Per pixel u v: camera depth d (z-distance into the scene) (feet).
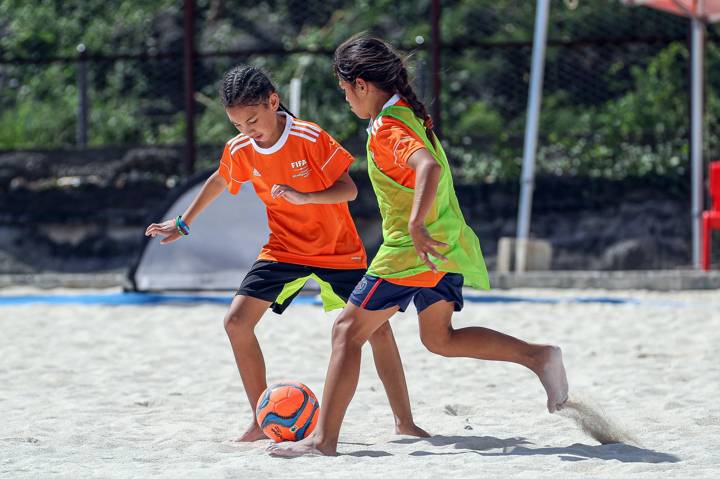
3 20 178.29
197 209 45.70
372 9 171.01
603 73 161.17
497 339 40.45
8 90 170.09
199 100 163.12
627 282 108.47
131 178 140.15
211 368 65.41
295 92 123.34
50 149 143.02
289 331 81.25
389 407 51.75
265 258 44.04
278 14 174.40
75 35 175.01
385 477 34.06
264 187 43.96
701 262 117.60
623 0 117.08
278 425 40.63
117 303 102.58
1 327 85.87
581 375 61.36
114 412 50.70
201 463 37.47
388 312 38.63
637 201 132.16
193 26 129.80
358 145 138.92
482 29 166.50
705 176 131.64
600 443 41.45
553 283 109.81
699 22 120.06
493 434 44.50
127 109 166.71
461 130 156.87
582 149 140.56
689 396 53.01
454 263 38.60
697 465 36.37
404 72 39.55
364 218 128.88
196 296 103.14
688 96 124.77
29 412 50.37
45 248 135.13
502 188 133.39
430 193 35.19
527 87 161.48
